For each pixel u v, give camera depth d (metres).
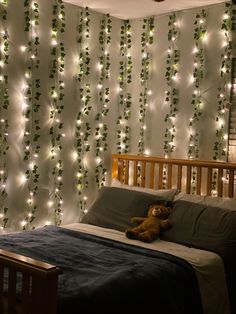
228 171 3.55
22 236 3.05
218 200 3.35
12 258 1.78
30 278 1.78
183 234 3.12
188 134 3.91
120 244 2.95
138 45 4.27
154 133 4.18
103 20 4.14
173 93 4.01
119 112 4.40
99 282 2.20
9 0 3.31
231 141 3.61
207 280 2.69
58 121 3.78
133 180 4.18
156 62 4.14
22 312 1.75
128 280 2.29
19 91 3.43
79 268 2.41
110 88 4.30
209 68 3.75
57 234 3.18
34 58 3.53
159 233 3.21
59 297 1.97
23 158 3.51
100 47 4.14
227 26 3.61
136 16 4.20
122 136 4.41
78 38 3.91
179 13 3.95
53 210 3.80
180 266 2.61
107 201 3.66
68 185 3.94
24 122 3.49
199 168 3.63
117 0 3.68
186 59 3.91
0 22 3.26
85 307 2.00
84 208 4.11
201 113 3.81
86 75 4.02
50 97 3.69
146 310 2.27
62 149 3.85
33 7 3.50
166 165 4.00
